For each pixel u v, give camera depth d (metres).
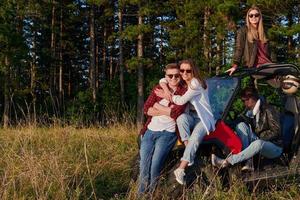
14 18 32.72
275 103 7.88
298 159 7.02
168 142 6.79
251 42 7.93
